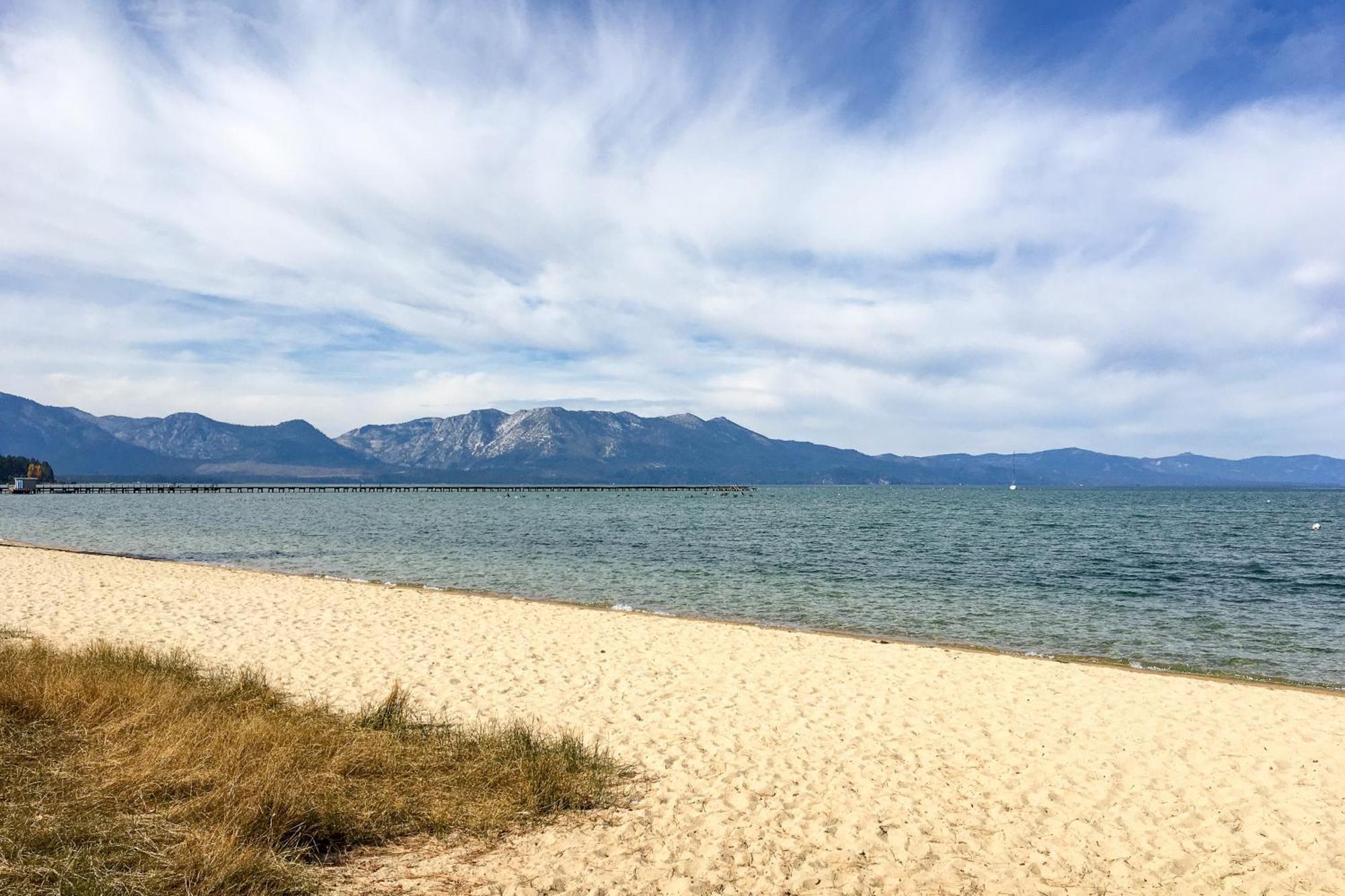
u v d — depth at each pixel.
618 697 11.84
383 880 5.65
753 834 7.02
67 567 26.27
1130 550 44.00
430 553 37.59
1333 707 12.01
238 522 60.28
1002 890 6.21
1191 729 10.77
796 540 48.28
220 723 7.99
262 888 5.23
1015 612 22.94
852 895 6.00
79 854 5.19
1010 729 10.61
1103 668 14.80
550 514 80.88
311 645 14.95
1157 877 6.49
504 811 6.96
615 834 6.83
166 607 18.77
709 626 18.27
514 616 18.84
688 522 69.38
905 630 19.98
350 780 7.14
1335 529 65.12
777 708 11.41
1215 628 20.98
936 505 124.44
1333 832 7.41
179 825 5.80
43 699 8.01
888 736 10.21
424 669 13.25
